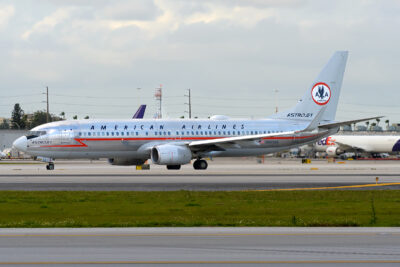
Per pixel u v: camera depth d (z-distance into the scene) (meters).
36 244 67.56
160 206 110.94
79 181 174.00
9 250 63.81
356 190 145.12
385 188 152.38
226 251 63.16
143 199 123.62
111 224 84.25
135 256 60.44
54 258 59.44
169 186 156.50
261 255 60.94
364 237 72.62
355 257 59.88
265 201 119.56
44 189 148.00
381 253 62.06
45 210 104.62
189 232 76.88
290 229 79.94
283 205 112.38
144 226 83.75
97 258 59.44
